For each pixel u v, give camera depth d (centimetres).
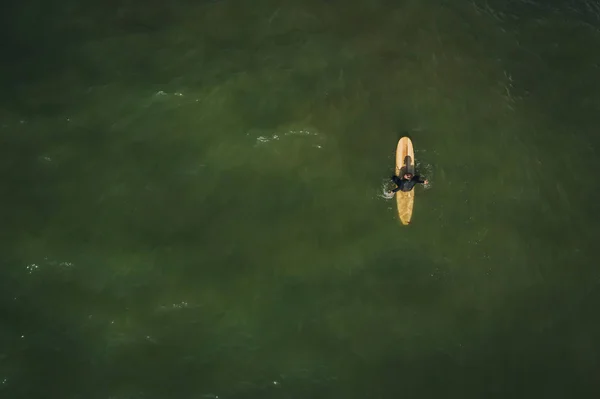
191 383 1653
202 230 1877
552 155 2077
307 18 2231
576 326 1820
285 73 2112
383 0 2297
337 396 1664
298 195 1953
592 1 2405
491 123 2102
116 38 2147
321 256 1872
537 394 1712
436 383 1705
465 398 1691
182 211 1898
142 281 1786
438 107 2106
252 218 1908
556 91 2189
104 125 1997
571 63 2245
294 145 2012
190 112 2033
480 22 2295
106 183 1916
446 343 1769
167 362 1678
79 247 1817
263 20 2214
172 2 2239
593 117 2153
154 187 1925
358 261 1877
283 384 1667
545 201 2006
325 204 1947
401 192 1981
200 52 2134
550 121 2131
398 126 2066
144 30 2170
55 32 2150
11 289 1734
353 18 2248
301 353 1719
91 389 1627
